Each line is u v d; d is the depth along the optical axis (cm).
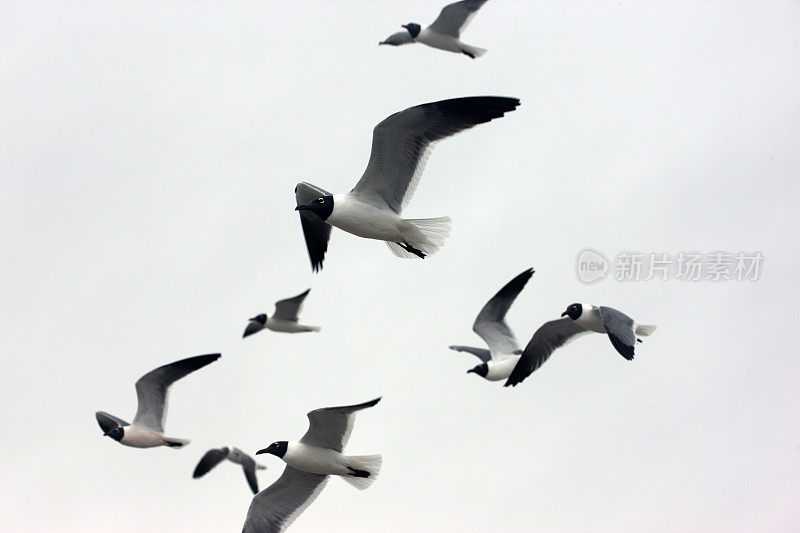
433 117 1191
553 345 1670
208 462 2031
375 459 1360
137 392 1725
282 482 1436
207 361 1722
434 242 1272
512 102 1164
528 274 2020
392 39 2159
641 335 1510
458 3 2069
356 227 1271
